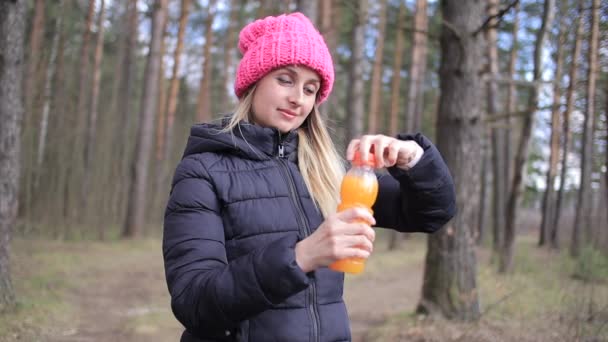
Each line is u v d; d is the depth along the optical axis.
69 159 15.69
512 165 19.19
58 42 15.38
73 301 6.59
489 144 18.61
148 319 5.98
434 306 5.40
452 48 5.48
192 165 1.47
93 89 15.12
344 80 20.39
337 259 1.08
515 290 5.98
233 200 1.44
